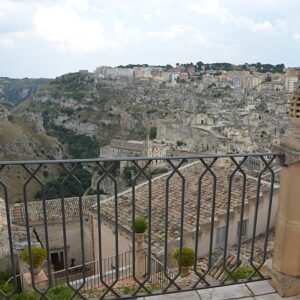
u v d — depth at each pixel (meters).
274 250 4.19
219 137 70.25
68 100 141.12
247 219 12.79
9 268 13.22
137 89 161.38
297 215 3.88
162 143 76.50
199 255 11.84
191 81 189.25
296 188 3.82
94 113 135.88
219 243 12.33
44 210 3.53
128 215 13.80
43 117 141.38
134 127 125.94
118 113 132.62
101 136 128.75
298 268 4.00
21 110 150.50
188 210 13.26
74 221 21.11
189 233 11.58
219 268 10.17
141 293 4.05
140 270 9.70
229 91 161.12
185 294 4.06
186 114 110.12
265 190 13.41
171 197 14.51
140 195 15.25
